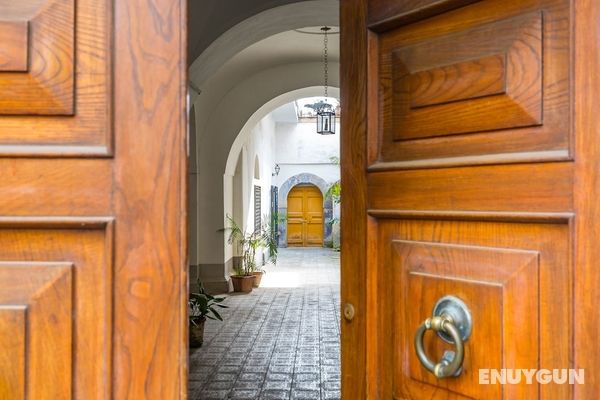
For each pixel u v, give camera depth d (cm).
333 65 703
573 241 80
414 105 108
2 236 70
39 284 70
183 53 71
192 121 710
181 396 70
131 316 70
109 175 70
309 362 411
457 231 99
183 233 71
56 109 70
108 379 69
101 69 70
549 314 84
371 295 117
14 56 69
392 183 112
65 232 70
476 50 96
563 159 82
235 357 425
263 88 719
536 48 87
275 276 977
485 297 93
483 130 95
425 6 103
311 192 1767
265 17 393
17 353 69
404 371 109
